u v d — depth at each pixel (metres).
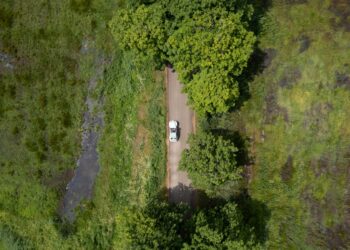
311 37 41.16
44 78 45.56
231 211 38.62
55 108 45.53
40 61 45.66
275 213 41.16
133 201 43.94
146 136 43.88
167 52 38.78
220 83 36.72
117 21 38.91
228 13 36.28
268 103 41.69
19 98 45.78
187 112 43.09
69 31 45.38
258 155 41.72
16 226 45.69
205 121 42.03
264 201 41.34
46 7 45.56
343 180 40.03
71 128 45.34
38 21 45.62
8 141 45.84
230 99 38.47
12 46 46.06
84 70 45.19
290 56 41.41
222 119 42.06
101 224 44.62
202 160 38.12
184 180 43.16
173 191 43.22
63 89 45.50
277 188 41.25
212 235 35.25
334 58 40.62
